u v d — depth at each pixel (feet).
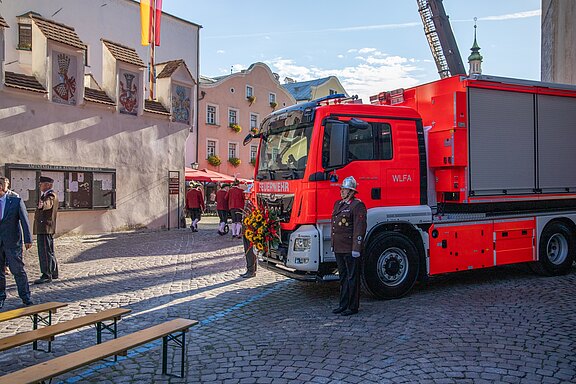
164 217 62.54
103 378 14.96
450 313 21.44
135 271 33.53
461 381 14.14
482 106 26.37
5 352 17.42
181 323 15.57
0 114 45.60
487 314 21.17
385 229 24.44
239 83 134.62
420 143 25.44
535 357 15.89
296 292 26.89
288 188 24.00
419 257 25.39
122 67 56.90
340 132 22.17
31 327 20.51
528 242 29.04
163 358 15.12
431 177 26.53
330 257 23.22
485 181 26.32
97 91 55.26
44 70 48.80
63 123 50.88
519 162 27.81
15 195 24.20
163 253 42.11
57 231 50.78
